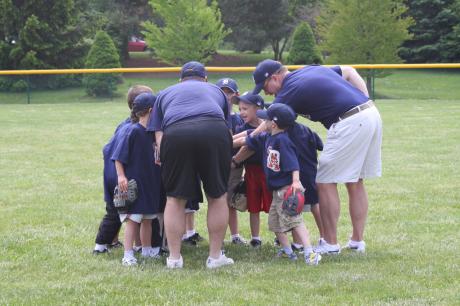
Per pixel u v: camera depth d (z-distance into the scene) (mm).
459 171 10984
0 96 28766
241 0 44875
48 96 29016
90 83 28594
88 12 42969
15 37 38219
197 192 6121
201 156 5949
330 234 6594
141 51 53812
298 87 6457
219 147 5984
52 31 37719
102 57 34344
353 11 33812
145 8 45938
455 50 39938
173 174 5984
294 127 6719
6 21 37344
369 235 7250
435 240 6977
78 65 38625
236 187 7102
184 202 6152
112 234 6621
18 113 22703
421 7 40344
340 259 6312
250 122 7188
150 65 46469
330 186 6523
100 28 41781
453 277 5574
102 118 20672
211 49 38188
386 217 8031
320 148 6883
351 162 6430
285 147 6246
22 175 11062
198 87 6250
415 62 40969
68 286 5457
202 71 6594
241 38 45781
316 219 7059
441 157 12438
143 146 6297
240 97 7152
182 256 6656
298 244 6895
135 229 6430
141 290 5344
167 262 6184
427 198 9039
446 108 22594
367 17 33719
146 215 6367
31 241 7027
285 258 6492
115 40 44344
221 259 6211
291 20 46438
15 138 15953
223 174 6102
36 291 5332
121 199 6219
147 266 6164
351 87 6598
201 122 5938
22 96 28984
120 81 30078
